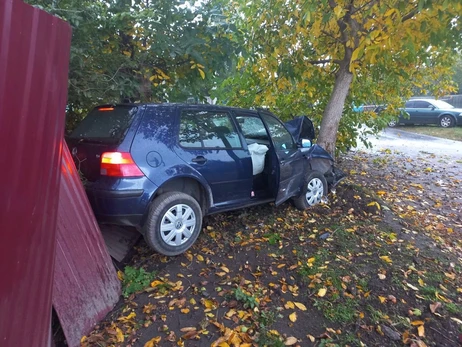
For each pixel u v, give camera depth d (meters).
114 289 3.43
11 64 1.72
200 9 5.43
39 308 2.20
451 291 3.63
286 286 3.62
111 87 5.03
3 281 1.77
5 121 1.70
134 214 3.71
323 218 5.21
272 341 2.92
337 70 7.00
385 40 4.92
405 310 3.28
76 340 2.87
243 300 3.38
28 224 1.97
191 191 4.34
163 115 4.07
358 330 3.05
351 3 5.47
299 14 5.67
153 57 5.92
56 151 2.29
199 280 3.75
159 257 4.09
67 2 4.26
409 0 4.95
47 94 2.08
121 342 2.93
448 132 17.12
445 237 5.06
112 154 3.67
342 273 3.79
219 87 7.38
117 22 4.82
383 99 8.31
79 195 3.21
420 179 8.24
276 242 4.51
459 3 4.38
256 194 5.07
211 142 4.43
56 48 2.14
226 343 2.89
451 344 2.94
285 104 7.89
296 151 5.38
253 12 6.39
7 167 1.74
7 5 1.67
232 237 4.67
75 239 3.07
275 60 6.52
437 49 6.79
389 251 4.27
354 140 8.38
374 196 5.94
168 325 3.12
